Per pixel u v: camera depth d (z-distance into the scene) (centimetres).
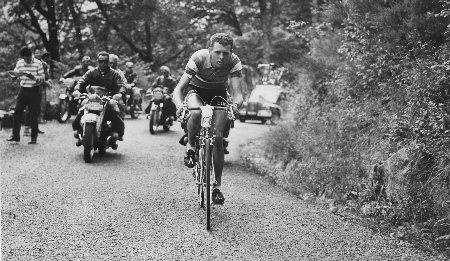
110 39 2947
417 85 630
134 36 3070
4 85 1642
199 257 434
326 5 1005
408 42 728
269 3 2727
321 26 995
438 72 599
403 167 580
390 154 612
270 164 872
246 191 698
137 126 1436
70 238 471
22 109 1025
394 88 709
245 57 2966
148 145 1084
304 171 750
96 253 435
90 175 755
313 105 935
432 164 554
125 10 2805
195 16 3155
